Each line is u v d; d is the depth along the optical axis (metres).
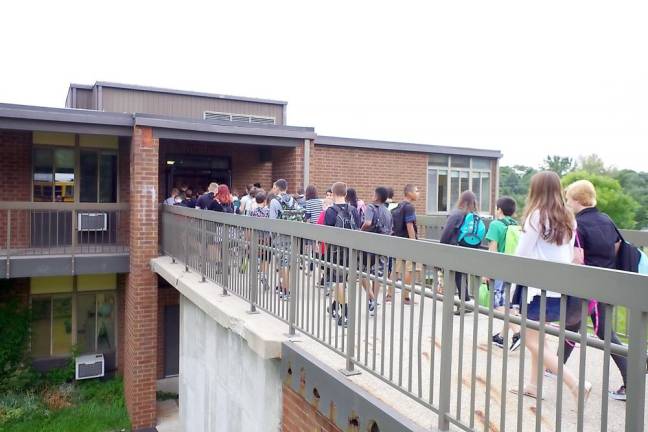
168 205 10.82
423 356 4.61
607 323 2.19
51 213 12.45
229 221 6.66
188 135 11.45
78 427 10.82
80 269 11.45
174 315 13.82
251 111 16.89
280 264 5.36
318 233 4.46
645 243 5.77
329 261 4.56
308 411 4.50
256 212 8.41
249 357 5.93
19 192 12.63
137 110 15.57
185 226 9.20
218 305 6.32
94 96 15.48
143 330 11.17
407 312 6.36
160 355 13.65
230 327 5.84
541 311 2.48
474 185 17.73
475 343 2.87
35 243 12.81
